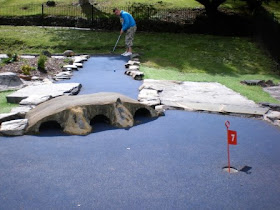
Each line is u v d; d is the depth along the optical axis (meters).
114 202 3.97
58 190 4.20
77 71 11.12
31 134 5.92
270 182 4.55
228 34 18.19
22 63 11.43
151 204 3.95
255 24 18.11
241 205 3.99
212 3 18.83
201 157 5.25
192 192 4.23
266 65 13.84
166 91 9.02
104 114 6.45
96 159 5.05
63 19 19.34
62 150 5.34
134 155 5.23
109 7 21.22
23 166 4.79
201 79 10.84
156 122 6.78
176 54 14.35
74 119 6.09
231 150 5.57
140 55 13.95
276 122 6.93
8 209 3.80
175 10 20.75
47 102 6.92
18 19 19.45
